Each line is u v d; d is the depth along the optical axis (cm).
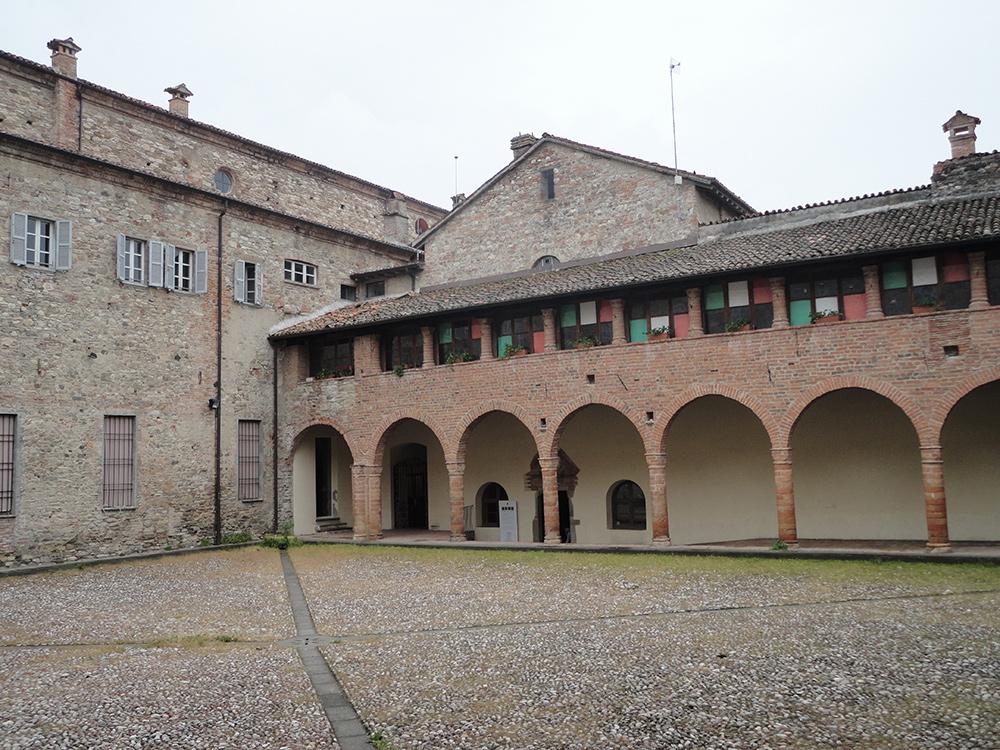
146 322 2664
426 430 3278
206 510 2798
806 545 2259
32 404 2345
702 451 2633
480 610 1567
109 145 2830
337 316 3092
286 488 3041
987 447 2222
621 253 3027
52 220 2430
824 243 2175
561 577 1941
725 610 1472
